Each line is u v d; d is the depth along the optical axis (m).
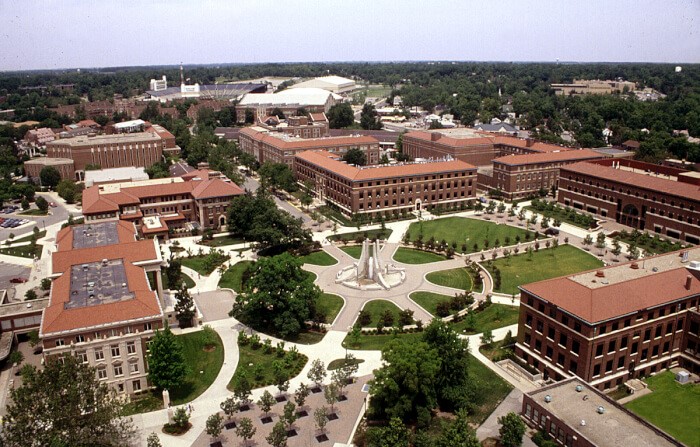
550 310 111.00
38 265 180.38
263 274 133.75
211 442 94.00
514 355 121.00
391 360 99.12
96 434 85.12
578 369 105.31
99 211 194.12
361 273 164.62
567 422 89.69
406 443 87.62
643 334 109.56
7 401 106.06
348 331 134.25
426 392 96.75
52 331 103.25
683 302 113.50
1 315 128.62
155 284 145.75
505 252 181.38
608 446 83.50
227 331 134.50
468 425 91.94
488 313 141.75
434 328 106.12
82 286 121.62
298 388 110.00
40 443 80.81
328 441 93.69
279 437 88.56
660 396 105.81
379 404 100.38
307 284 136.25
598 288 109.12
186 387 111.50
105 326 106.12
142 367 110.44
